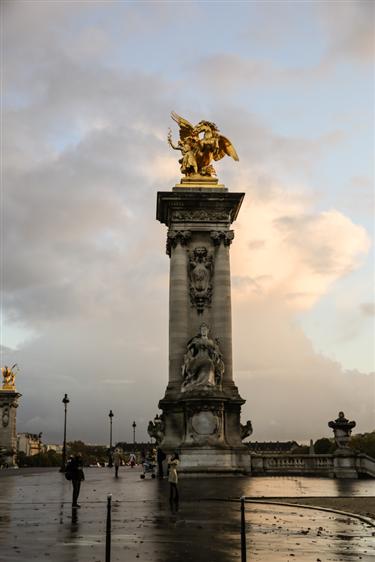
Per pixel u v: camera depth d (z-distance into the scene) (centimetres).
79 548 1692
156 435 5269
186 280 5638
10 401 11969
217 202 5734
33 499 3062
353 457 4659
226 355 5475
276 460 4875
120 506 2694
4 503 2864
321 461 4809
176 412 5216
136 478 5062
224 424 5119
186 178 5869
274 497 3059
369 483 3981
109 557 1461
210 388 5000
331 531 2020
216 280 5634
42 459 17450
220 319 5550
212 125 6094
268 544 1775
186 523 2156
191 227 5706
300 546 1750
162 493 3309
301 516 2383
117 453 5478
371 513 2450
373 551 1689
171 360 5438
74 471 2662
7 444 11744
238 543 1778
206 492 3344
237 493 3259
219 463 4784
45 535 1906
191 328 5559
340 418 4853
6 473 6894
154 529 2022
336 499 2994
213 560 1555
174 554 1623
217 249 5688
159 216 6041
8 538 1852
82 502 2869
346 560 1572
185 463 4766
